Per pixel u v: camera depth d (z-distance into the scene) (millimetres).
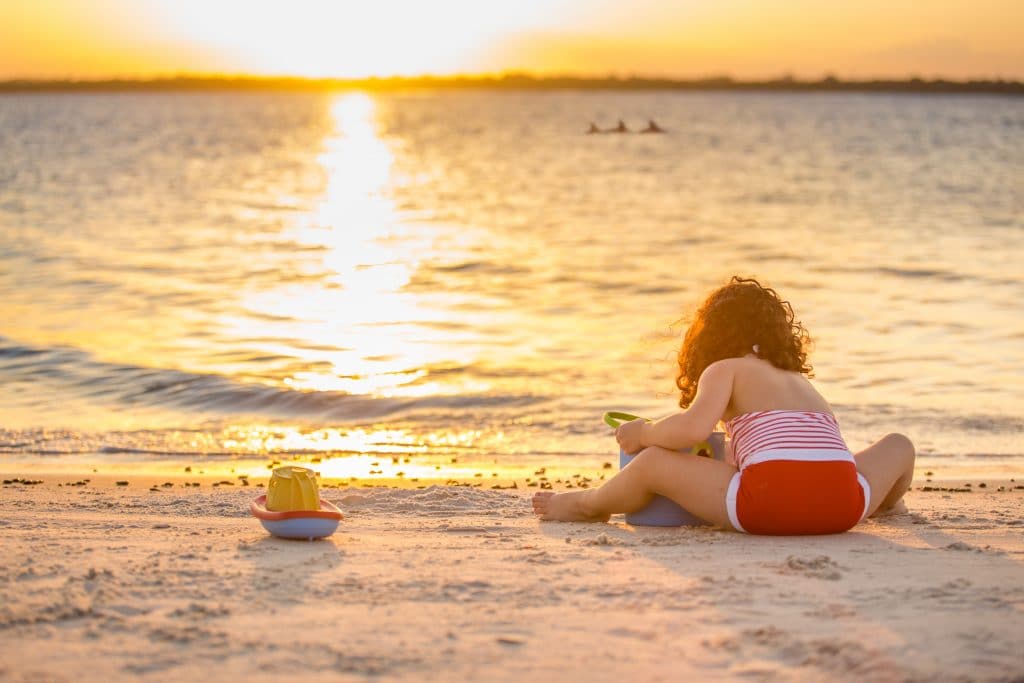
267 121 148125
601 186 49125
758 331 4941
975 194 42531
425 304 18188
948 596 3705
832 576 3988
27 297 18203
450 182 52312
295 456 8945
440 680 2885
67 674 2912
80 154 70562
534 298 19094
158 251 25891
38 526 5230
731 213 36812
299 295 19016
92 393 11328
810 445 4719
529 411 10773
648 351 14016
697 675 2930
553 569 4129
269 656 3064
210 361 12945
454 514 5805
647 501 5152
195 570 4066
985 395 11391
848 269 22844
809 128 112562
